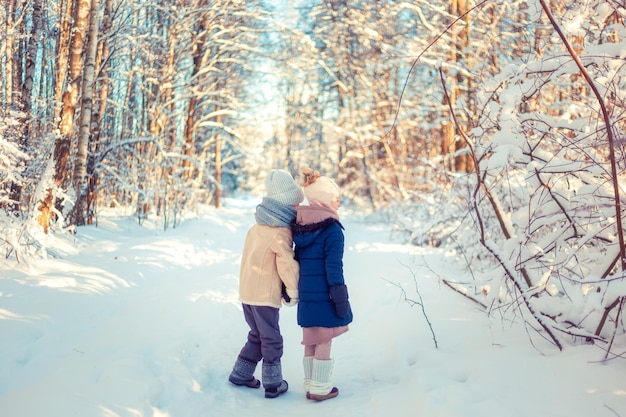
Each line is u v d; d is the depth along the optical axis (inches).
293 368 146.6
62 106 262.1
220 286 215.2
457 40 366.6
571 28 126.1
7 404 94.2
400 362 134.0
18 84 351.6
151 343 134.5
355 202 729.0
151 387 106.0
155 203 448.8
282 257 124.6
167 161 447.2
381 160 614.9
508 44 254.4
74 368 111.0
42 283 176.9
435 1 440.1
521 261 129.6
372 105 647.1
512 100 135.1
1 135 201.2
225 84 647.1
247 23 595.2
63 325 144.7
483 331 143.3
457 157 410.6
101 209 428.1
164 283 218.7
